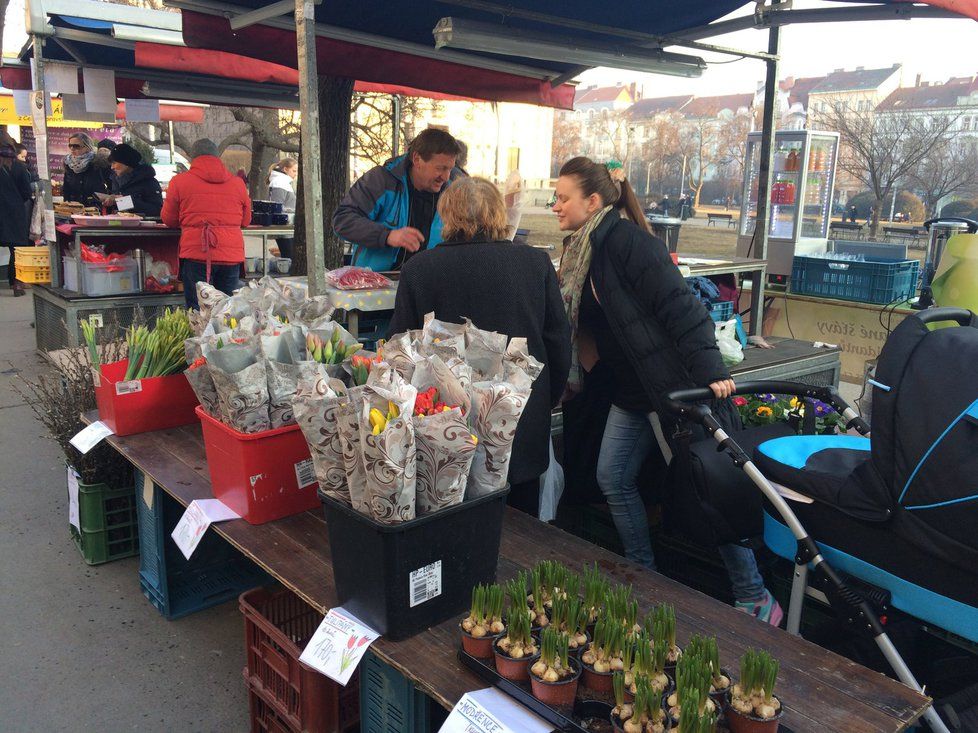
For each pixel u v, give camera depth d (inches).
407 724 67.7
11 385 234.4
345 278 129.9
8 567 134.1
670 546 125.9
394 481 61.6
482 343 78.1
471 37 138.5
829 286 248.4
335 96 228.4
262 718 92.2
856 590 77.6
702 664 55.5
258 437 87.5
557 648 58.3
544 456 102.7
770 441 92.5
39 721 96.3
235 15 146.9
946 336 74.0
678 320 99.9
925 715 72.4
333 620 69.8
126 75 266.8
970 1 87.5
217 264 240.2
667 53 174.2
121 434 118.1
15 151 379.9
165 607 119.3
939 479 69.2
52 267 259.0
